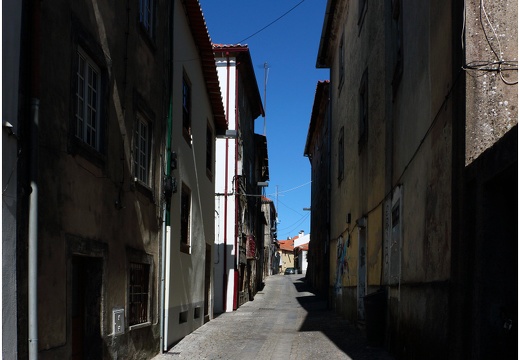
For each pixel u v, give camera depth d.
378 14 13.03
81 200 7.03
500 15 6.32
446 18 7.07
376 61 13.23
